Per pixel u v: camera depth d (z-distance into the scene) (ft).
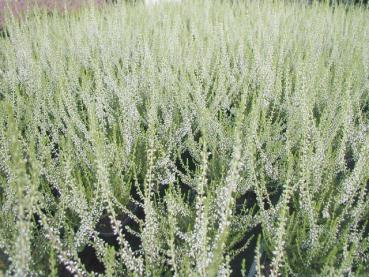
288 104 14.92
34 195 6.91
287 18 25.57
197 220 8.36
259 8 27.22
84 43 20.86
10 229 9.84
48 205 11.46
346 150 14.39
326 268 8.09
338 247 9.29
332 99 14.67
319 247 9.50
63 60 19.15
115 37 22.53
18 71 20.88
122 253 8.44
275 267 7.95
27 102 15.10
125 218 12.76
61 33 22.39
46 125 14.39
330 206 11.53
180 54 19.08
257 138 12.34
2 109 12.92
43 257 9.85
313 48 19.52
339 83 14.93
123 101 14.28
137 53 19.52
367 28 22.53
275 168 12.93
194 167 15.15
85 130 13.14
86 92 14.03
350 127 13.74
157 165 13.07
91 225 10.17
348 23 24.08
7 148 11.34
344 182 11.10
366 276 8.84
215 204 10.07
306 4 30.66
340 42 22.36
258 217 10.75
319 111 15.31
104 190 8.30
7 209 10.05
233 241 10.00
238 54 19.58
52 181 11.72
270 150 13.26
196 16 25.11
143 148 13.91
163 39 19.86
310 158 11.05
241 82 17.34
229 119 15.34
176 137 14.49
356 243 9.23
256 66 17.80
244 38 21.01
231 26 23.44
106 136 14.37
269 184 13.46
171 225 7.82
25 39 21.17
